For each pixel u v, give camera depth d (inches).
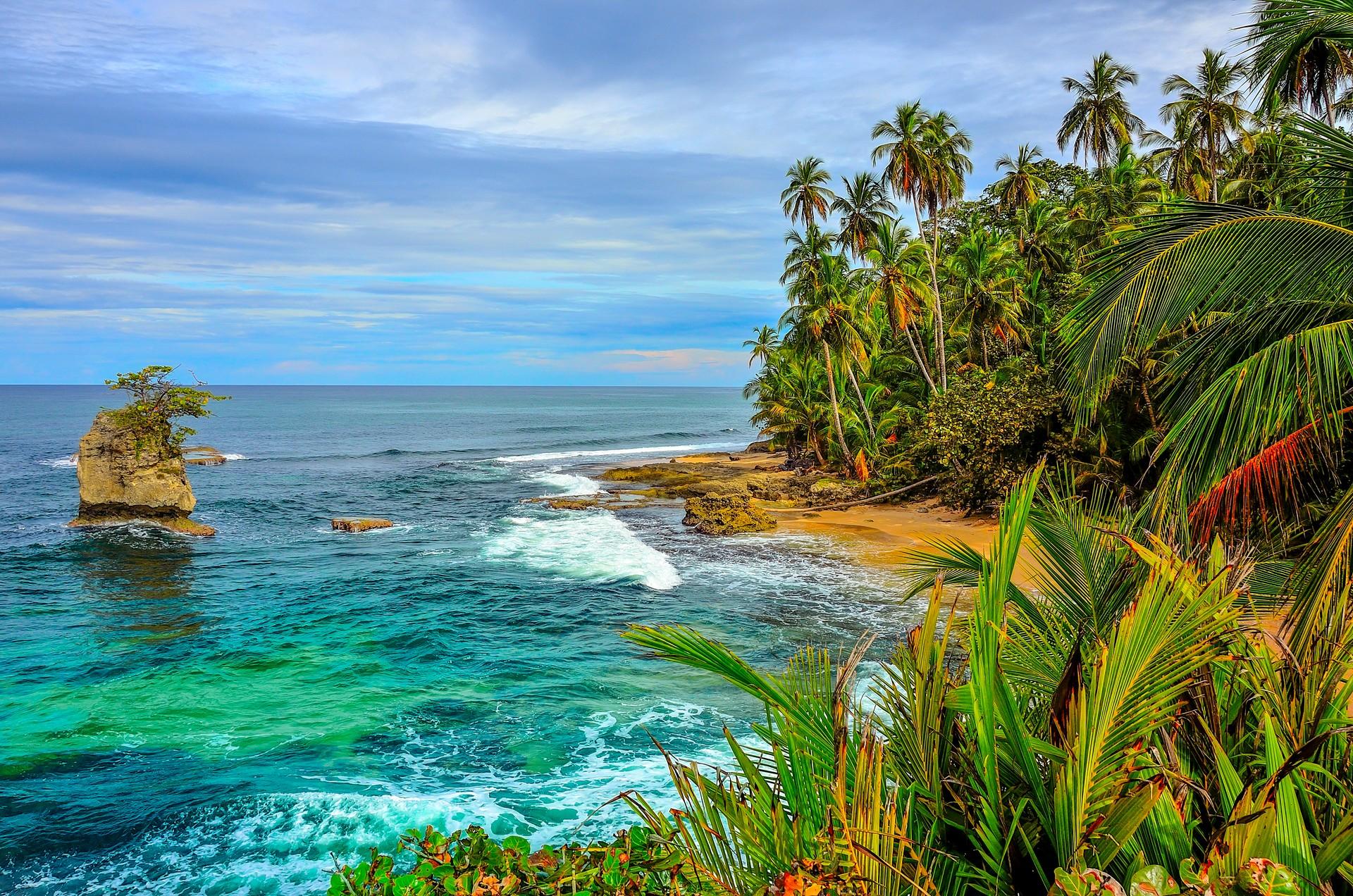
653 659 720.3
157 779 511.5
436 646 766.5
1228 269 262.8
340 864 425.4
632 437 4084.6
